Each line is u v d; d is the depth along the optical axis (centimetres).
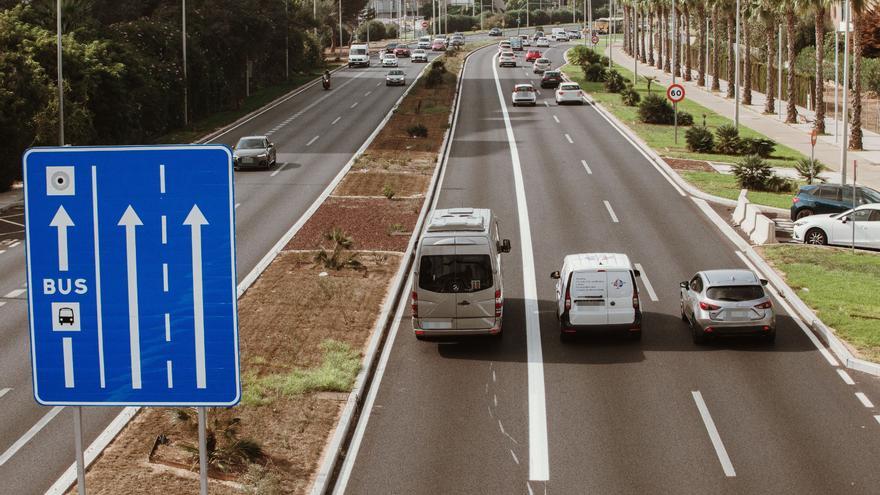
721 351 2177
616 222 3572
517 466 1571
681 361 2114
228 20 7506
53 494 1441
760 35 10944
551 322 2447
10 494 1457
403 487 1500
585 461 1584
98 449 1609
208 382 843
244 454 1553
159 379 844
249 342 2209
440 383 2005
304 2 13488
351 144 5566
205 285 838
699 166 4741
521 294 2716
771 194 4116
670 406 1836
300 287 2692
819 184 3578
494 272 2202
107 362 843
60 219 835
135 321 841
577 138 5691
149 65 6125
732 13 8238
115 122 5362
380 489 1495
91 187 833
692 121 6322
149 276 838
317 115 6994
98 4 7481
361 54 11031
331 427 1736
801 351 2162
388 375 2061
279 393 1878
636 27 11025
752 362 2094
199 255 836
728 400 1862
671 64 12025
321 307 2514
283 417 1764
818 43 6041
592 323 2211
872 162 5094
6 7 6166
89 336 842
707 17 10675
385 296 2652
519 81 9062
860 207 3178
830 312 2383
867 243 3152
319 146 5541
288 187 4294
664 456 1596
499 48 12888
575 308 2216
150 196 833
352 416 1795
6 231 3562
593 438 1684
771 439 1659
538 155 5091
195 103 6919
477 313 2194
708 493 1448
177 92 6494
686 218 3641
